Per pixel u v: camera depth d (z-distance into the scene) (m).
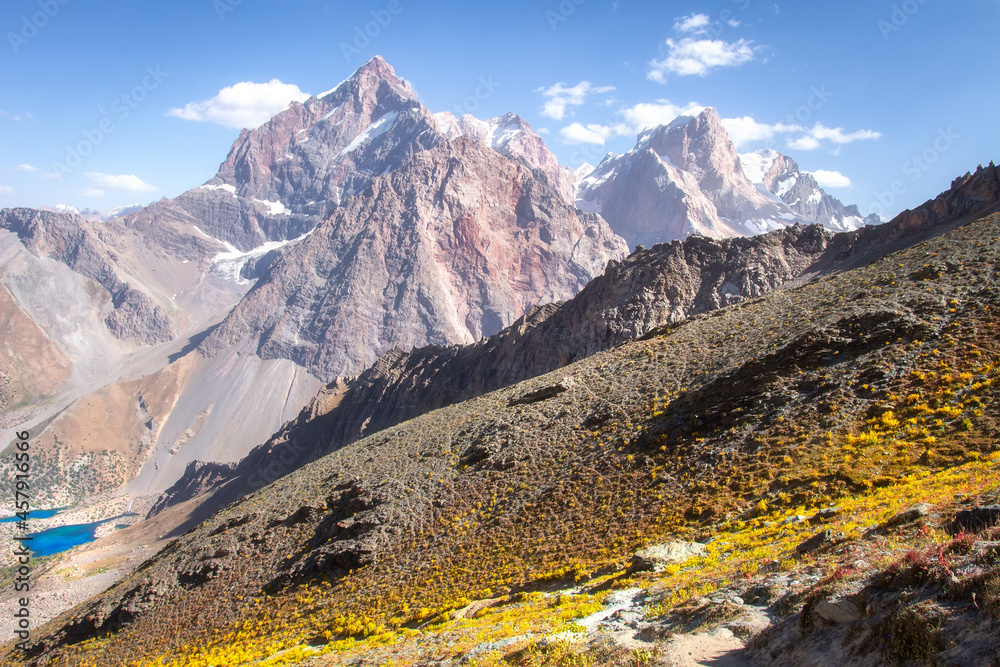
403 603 46.16
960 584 11.80
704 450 48.66
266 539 72.25
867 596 13.66
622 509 46.19
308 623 50.81
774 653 14.42
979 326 46.22
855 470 35.59
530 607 31.61
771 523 32.88
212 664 47.12
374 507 65.81
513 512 54.69
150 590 70.50
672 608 21.38
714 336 74.88
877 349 50.12
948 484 27.31
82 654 65.19
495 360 178.88
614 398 68.56
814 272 124.31
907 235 107.06
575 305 159.38
